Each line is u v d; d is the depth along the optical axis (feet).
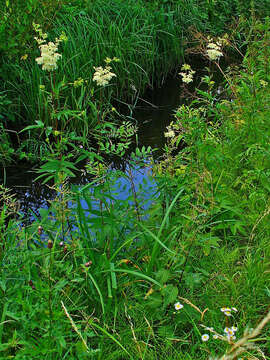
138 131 18.58
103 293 8.50
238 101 13.24
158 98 22.31
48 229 9.39
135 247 9.55
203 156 10.74
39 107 17.25
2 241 8.21
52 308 7.09
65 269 7.66
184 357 7.49
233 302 8.43
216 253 9.71
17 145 16.72
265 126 13.11
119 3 23.67
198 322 8.16
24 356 6.60
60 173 8.97
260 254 9.74
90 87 18.95
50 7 19.24
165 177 10.19
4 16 17.54
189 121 10.91
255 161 12.19
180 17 26.91
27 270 7.72
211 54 12.05
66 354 6.88
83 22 20.75
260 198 10.88
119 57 20.81
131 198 10.01
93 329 7.69
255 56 15.01
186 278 8.25
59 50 19.08
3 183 14.65
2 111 17.63
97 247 9.40
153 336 7.84
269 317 4.45
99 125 10.05
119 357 7.67
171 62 25.07
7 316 7.41
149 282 8.61
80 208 9.14
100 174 9.34
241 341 4.54
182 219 9.87
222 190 11.03
